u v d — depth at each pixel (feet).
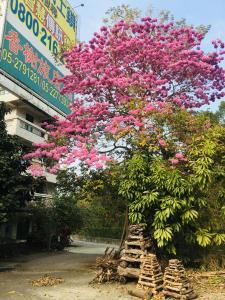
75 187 43.75
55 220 59.62
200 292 25.34
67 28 64.18
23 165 41.86
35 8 53.42
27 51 50.70
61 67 61.11
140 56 37.63
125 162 32.99
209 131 32.24
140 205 28.94
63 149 36.27
